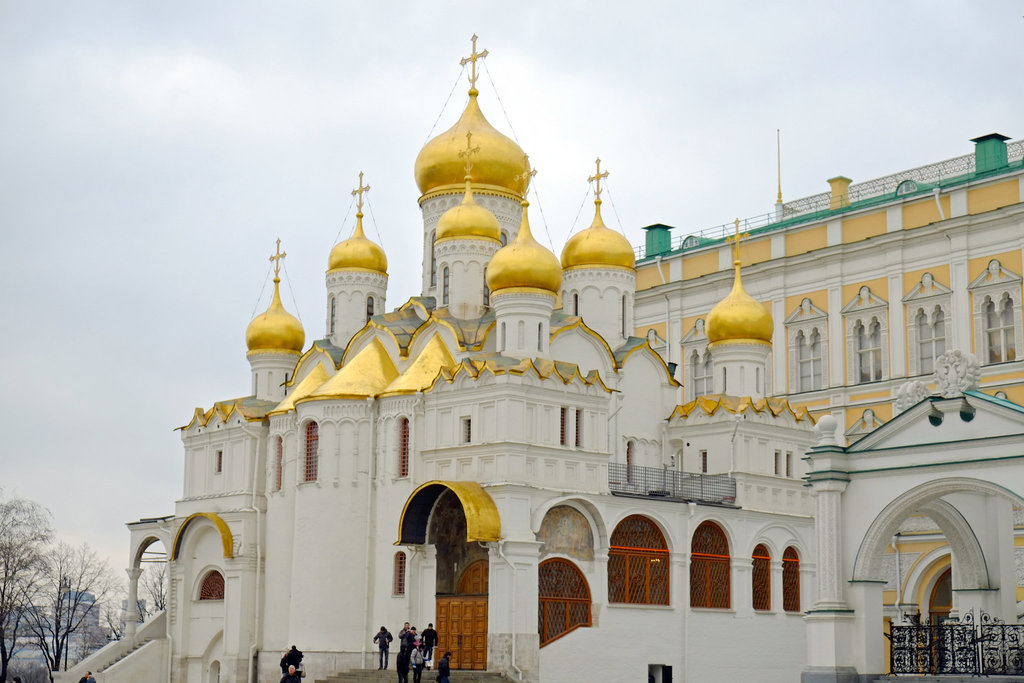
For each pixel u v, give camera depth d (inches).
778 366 2977.4
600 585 2185.0
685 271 3248.0
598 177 2701.8
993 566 1553.9
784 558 2518.5
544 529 2139.5
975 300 2620.6
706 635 2324.1
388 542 2241.6
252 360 2800.2
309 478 2333.9
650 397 2581.2
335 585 2255.2
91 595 5059.1
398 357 2448.3
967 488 1414.9
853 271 2859.3
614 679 2170.3
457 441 2192.4
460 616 2146.9
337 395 2314.2
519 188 2655.0
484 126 2662.4
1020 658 1360.7
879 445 1507.1
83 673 2554.1
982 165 2714.1
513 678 2015.3
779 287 3002.0
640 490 2363.4
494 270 2314.2
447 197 2632.9
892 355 2746.1
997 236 2598.4
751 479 2469.2
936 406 1457.9
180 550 2640.3
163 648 2623.0
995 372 2556.6
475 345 2347.4
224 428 2664.9
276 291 2847.0
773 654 2437.3
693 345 3186.5
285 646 2372.0
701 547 2373.3
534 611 2069.4
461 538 2244.1
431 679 1995.6
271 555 2436.0
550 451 2164.1
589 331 2456.9
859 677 1464.1
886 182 3058.6
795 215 3225.9
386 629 2153.1
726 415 2491.4
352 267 2736.2
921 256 2731.3
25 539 3417.8
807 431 2613.2
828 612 1481.3
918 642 1444.4
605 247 2610.7
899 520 1482.5
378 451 2293.3
